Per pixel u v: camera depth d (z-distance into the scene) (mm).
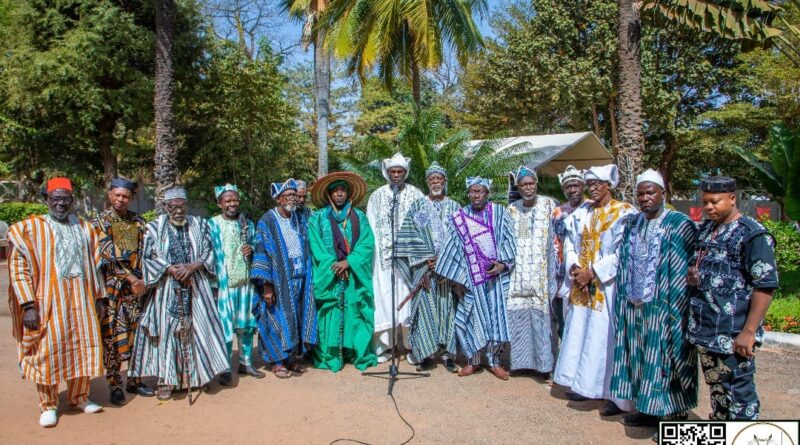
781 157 8375
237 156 17469
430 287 5316
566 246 4648
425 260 5262
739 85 18578
